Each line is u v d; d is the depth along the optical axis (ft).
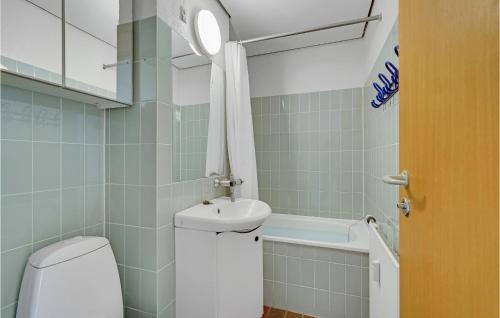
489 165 1.25
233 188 5.45
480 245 1.31
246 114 6.22
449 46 1.62
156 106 3.82
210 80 5.44
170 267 4.09
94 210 3.98
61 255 2.96
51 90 3.05
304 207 7.97
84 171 3.81
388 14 4.31
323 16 6.07
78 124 3.71
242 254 4.47
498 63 1.18
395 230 3.81
